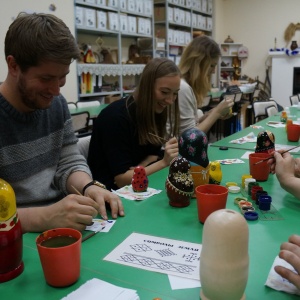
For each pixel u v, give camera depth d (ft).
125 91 19.12
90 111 12.70
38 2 13.98
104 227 3.01
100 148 5.15
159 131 5.59
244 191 3.87
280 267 2.13
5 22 12.94
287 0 26.68
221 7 28.71
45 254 2.09
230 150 6.04
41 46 2.86
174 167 3.43
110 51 18.89
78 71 15.62
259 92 25.85
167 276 2.26
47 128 4.04
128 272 2.32
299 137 6.87
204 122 6.93
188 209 3.40
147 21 20.01
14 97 3.59
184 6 23.89
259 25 27.99
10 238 2.21
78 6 15.81
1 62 12.94
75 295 2.05
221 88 26.76
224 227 1.81
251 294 2.05
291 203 3.51
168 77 4.90
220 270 1.83
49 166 4.16
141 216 3.25
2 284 2.21
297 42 26.91
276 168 3.74
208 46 7.02
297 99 17.84
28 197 3.91
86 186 3.71
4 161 3.68
